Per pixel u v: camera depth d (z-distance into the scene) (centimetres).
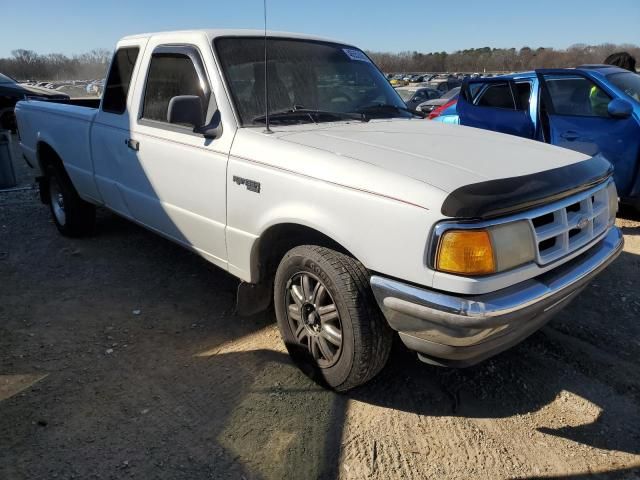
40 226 584
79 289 424
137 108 387
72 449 248
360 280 256
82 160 462
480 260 217
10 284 431
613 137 559
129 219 431
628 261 479
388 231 234
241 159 301
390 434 262
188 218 350
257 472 237
